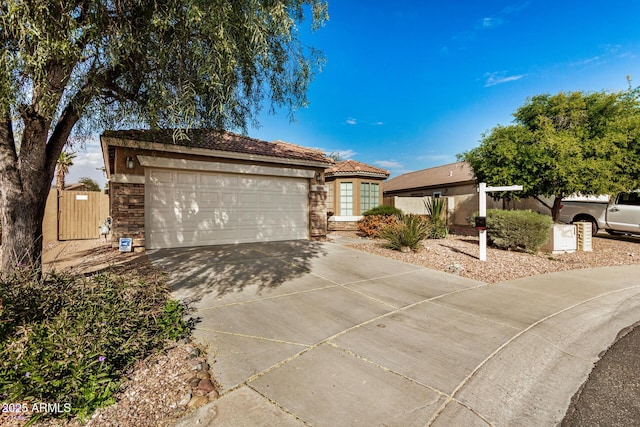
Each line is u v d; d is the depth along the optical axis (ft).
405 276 22.07
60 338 8.54
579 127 33.96
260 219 35.35
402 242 30.94
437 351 11.21
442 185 71.15
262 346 11.38
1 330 9.09
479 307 15.98
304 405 8.09
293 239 37.93
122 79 14.82
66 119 14.42
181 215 30.50
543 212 51.57
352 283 20.08
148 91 13.57
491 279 21.71
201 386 8.76
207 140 30.99
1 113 10.95
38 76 10.33
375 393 8.66
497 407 8.27
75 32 10.64
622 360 11.05
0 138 12.84
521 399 8.65
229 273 21.53
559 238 31.78
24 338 8.91
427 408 8.11
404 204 58.65
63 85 12.29
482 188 27.66
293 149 42.39
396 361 10.45
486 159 38.50
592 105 34.63
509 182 35.73
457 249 32.86
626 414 8.13
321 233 39.93
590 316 15.08
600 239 42.42
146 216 28.81
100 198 43.55
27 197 13.41
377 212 44.04
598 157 31.99
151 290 13.00
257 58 14.89
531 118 38.27
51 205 39.40
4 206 13.09
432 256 28.94
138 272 20.53
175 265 23.03
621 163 31.76
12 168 13.14
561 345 12.05
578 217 44.68
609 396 8.93
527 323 13.98
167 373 9.37
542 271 24.32
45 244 36.45
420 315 14.76
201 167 30.89
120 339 9.47
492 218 33.27
